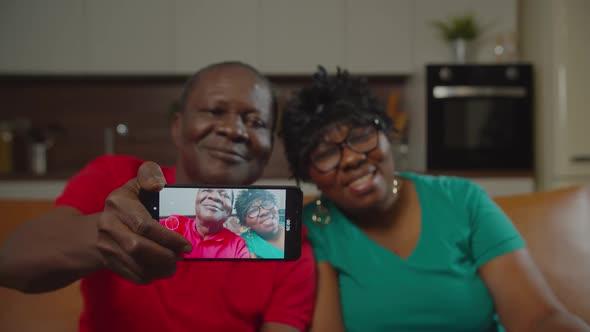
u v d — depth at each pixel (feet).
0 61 8.70
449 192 3.27
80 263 1.92
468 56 9.07
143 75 9.21
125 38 8.89
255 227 2.22
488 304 2.92
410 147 9.82
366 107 3.16
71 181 2.67
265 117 2.79
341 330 2.89
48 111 9.83
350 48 9.16
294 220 2.27
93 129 9.93
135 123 10.00
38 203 3.68
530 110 8.71
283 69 9.12
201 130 2.67
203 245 2.18
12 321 3.05
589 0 8.45
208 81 2.74
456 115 8.62
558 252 3.59
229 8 9.02
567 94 8.40
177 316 2.56
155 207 2.12
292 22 9.11
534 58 9.10
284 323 2.67
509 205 3.90
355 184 2.97
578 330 2.53
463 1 9.14
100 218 1.72
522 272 2.82
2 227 3.44
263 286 2.67
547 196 3.97
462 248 3.05
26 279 1.96
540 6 8.88
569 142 8.40
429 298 2.85
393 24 9.19
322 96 3.23
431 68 8.56
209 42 9.00
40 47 8.75
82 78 9.68
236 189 2.23
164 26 8.95
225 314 2.62
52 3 8.75
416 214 3.19
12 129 9.57
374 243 3.08
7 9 8.67
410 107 9.80
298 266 2.77
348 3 9.14
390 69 9.21
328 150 3.02
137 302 2.55
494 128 8.68
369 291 2.95
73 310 3.16
